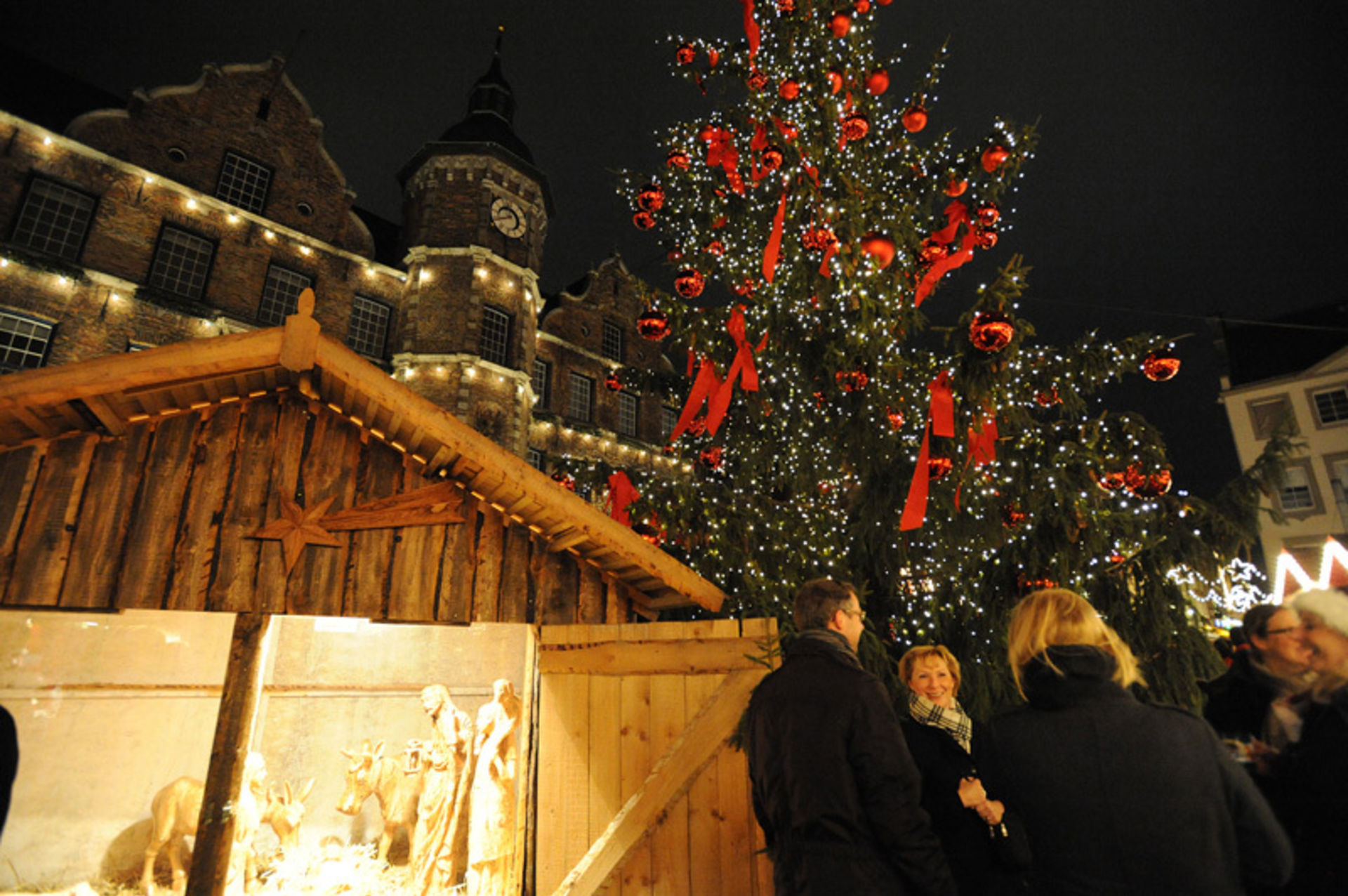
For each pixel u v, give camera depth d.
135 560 3.10
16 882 5.10
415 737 7.12
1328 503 21.19
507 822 4.95
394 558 3.68
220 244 14.22
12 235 12.02
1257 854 1.60
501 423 16.72
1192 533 3.78
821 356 5.28
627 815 3.47
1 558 2.83
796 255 5.61
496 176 18.38
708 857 3.31
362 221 17.30
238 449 3.46
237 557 3.32
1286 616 2.20
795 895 1.95
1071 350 4.58
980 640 4.24
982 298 3.96
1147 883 1.59
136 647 5.87
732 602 4.83
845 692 2.10
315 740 6.57
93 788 5.52
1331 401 22.00
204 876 2.92
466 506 3.94
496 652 7.81
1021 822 1.92
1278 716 2.15
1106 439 4.40
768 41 5.97
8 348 11.69
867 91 5.48
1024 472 4.25
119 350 12.59
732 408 6.29
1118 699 1.79
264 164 15.36
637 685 3.71
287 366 3.20
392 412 3.47
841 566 4.75
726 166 5.31
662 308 5.67
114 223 13.01
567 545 4.03
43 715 5.39
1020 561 4.23
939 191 5.40
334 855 6.07
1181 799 1.61
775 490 5.94
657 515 5.25
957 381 4.13
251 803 5.50
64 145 12.66
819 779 1.99
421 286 16.92
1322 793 1.91
